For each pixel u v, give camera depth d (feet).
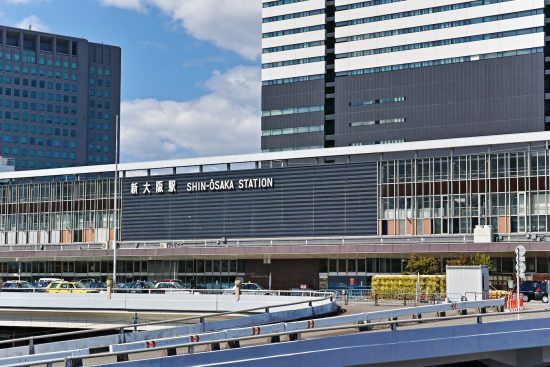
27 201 416.67
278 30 551.59
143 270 372.99
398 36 510.99
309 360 105.19
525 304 203.51
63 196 406.21
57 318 228.63
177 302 212.02
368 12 521.24
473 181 313.94
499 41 481.05
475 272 190.60
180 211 372.17
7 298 231.91
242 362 100.32
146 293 220.02
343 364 107.86
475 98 485.56
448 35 495.82
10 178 440.86
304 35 541.75
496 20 482.28
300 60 542.57
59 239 405.18
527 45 472.85
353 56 524.93
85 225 398.21
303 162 479.00
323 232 340.39
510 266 298.15
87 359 103.81
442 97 495.00
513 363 124.57
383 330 115.96
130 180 386.11
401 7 510.99
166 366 96.12
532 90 469.98
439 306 137.49
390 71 512.63
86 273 385.29
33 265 399.65
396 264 317.42
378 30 517.55
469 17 490.08
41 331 234.58
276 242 346.74
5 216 423.23
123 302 217.97
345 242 332.80
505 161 308.60
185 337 108.58
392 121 509.76
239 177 359.87
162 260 368.48
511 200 306.14
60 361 95.40
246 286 271.28
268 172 353.92
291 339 106.11
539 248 286.25
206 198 366.63
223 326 132.77
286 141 543.39
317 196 343.05
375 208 331.16
